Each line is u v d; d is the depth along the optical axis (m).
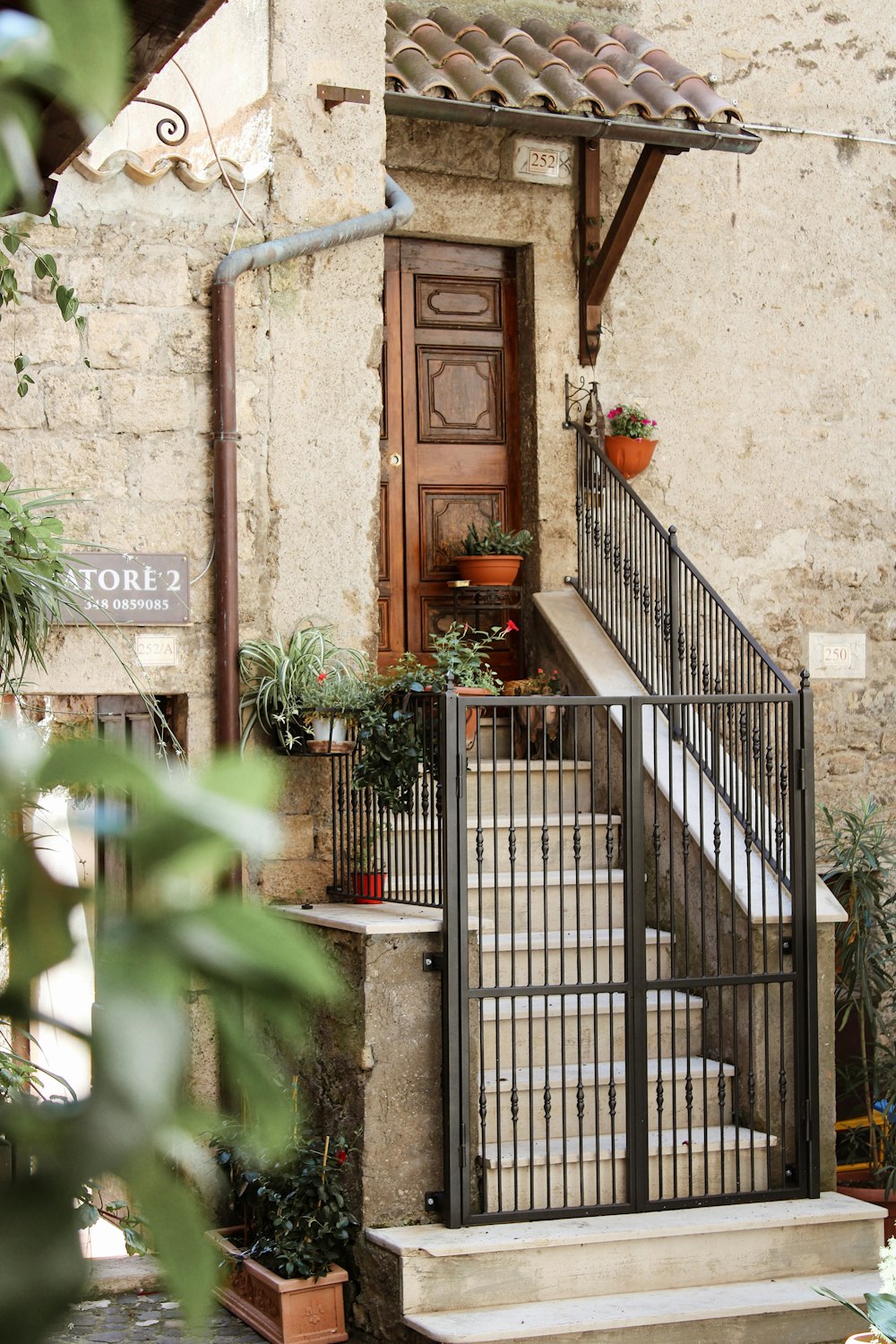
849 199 9.05
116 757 0.27
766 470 8.80
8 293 5.16
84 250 6.31
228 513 6.42
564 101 7.38
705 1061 6.09
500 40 7.89
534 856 6.89
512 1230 5.38
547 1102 5.51
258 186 6.61
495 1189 5.60
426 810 6.00
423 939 5.57
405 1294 5.13
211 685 6.43
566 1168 5.61
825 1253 5.59
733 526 8.71
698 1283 5.43
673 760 6.66
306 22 6.72
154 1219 0.26
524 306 8.46
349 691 6.30
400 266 8.30
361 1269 5.44
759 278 8.84
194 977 0.26
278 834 0.27
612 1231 5.35
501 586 8.15
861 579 8.97
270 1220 5.57
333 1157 5.53
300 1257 5.36
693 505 8.63
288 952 0.27
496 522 8.35
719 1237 5.46
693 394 8.66
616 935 6.54
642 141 7.70
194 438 6.45
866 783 8.88
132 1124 0.25
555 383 8.38
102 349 6.33
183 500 6.43
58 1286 0.24
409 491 8.32
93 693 6.23
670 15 8.73
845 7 9.07
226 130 6.60
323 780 6.50
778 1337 5.22
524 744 7.88
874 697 8.95
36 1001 0.26
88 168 6.25
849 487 8.98
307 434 6.70
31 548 4.88
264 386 6.62
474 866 6.74
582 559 8.34
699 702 6.00
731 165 8.80
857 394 9.02
